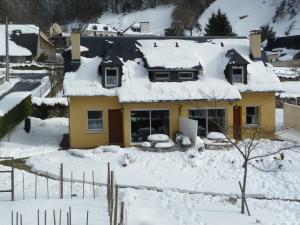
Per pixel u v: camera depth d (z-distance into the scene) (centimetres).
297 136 2972
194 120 2623
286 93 4744
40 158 2420
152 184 2025
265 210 1728
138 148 2669
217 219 1589
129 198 1748
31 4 15712
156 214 1609
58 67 5309
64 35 11050
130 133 2738
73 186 1964
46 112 3791
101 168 2255
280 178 2123
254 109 2975
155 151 2575
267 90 2877
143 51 2980
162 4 15425
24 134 3041
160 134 2667
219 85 2845
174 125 2806
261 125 2953
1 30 9569
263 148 2619
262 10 13662
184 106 2803
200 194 1920
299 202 1845
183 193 1930
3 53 8962
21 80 6022
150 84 2789
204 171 2225
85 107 2758
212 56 3047
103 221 1423
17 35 9450
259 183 2053
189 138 2631
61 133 3183
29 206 1592
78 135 2762
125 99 2656
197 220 1570
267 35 11231
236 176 2147
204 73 2925
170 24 14150
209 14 14262
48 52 9569
